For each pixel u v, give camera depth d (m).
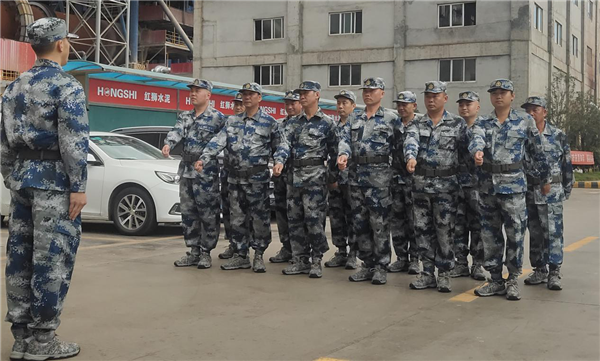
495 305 4.91
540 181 5.52
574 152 27.64
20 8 24.09
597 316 4.56
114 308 4.70
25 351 3.59
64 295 3.61
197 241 6.50
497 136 5.13
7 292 3.59
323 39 31.08
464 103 5.69
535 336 4.05
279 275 6.11
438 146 5.38
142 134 10.63
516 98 27.48
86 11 31.58
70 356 3.61
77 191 3.47
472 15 28.30
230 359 3.59
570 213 12.76
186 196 6.44
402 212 6.33
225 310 4.68
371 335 4.07
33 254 3.50
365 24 30.23
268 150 6.24
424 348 3.80
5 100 3.54
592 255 7.32
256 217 6.24
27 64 17.72
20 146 3.50
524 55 27.34
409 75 29.50
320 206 5.99
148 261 6.67
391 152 5.88
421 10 29.08
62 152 3.43
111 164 8.66
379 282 5.71
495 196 5.14
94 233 8.82
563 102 29.39
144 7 39.56
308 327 4.24
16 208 3.58
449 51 28.59
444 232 5.37
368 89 5.69
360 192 5.79
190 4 42.12
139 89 17.70
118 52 32.97
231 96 20.14
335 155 6.11
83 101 3.48
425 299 5.12
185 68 38.81
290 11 31.59
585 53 37.25
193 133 6.46
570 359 3.61
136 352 3.71
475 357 3.64
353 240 6.52
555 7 31.08
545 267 5.72
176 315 4.52
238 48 32.91
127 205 8.57
